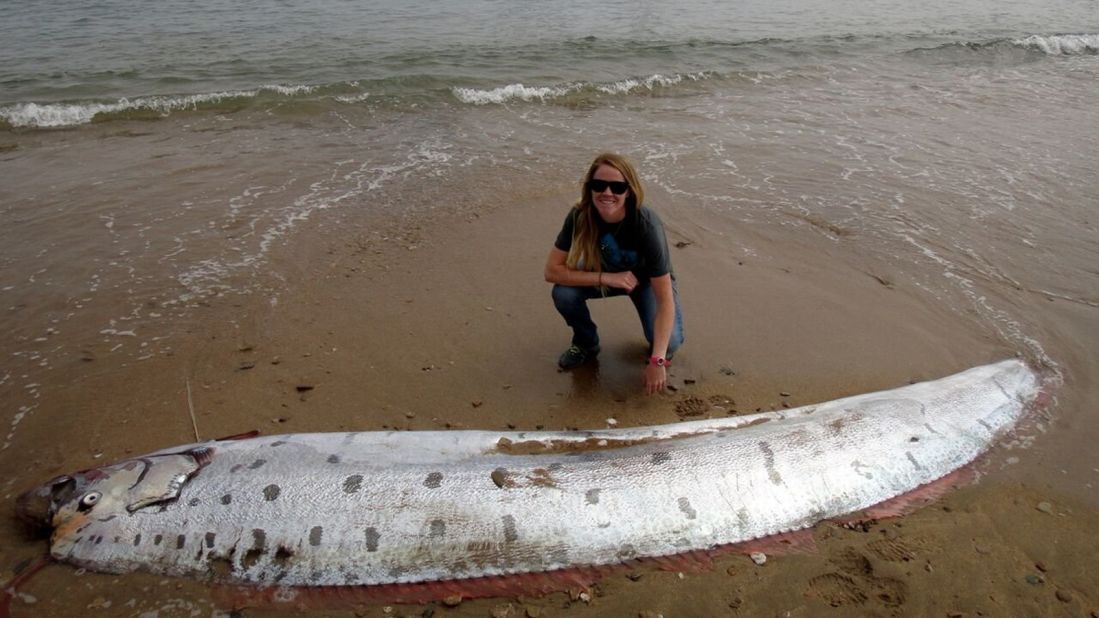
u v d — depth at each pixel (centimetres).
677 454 374
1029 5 2361
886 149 924
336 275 598
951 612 314
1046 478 396
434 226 693
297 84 1157
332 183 789
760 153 908
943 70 1407
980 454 412
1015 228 698
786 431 394
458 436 389
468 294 578
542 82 1218
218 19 1759
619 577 332
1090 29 1892
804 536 357
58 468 388
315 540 334
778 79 1309
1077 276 613
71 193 739
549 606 318
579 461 368
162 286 570
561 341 522
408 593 323
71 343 495
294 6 1958
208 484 353
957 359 508
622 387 474
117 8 1875
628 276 427
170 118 1014
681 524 351
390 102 1104
